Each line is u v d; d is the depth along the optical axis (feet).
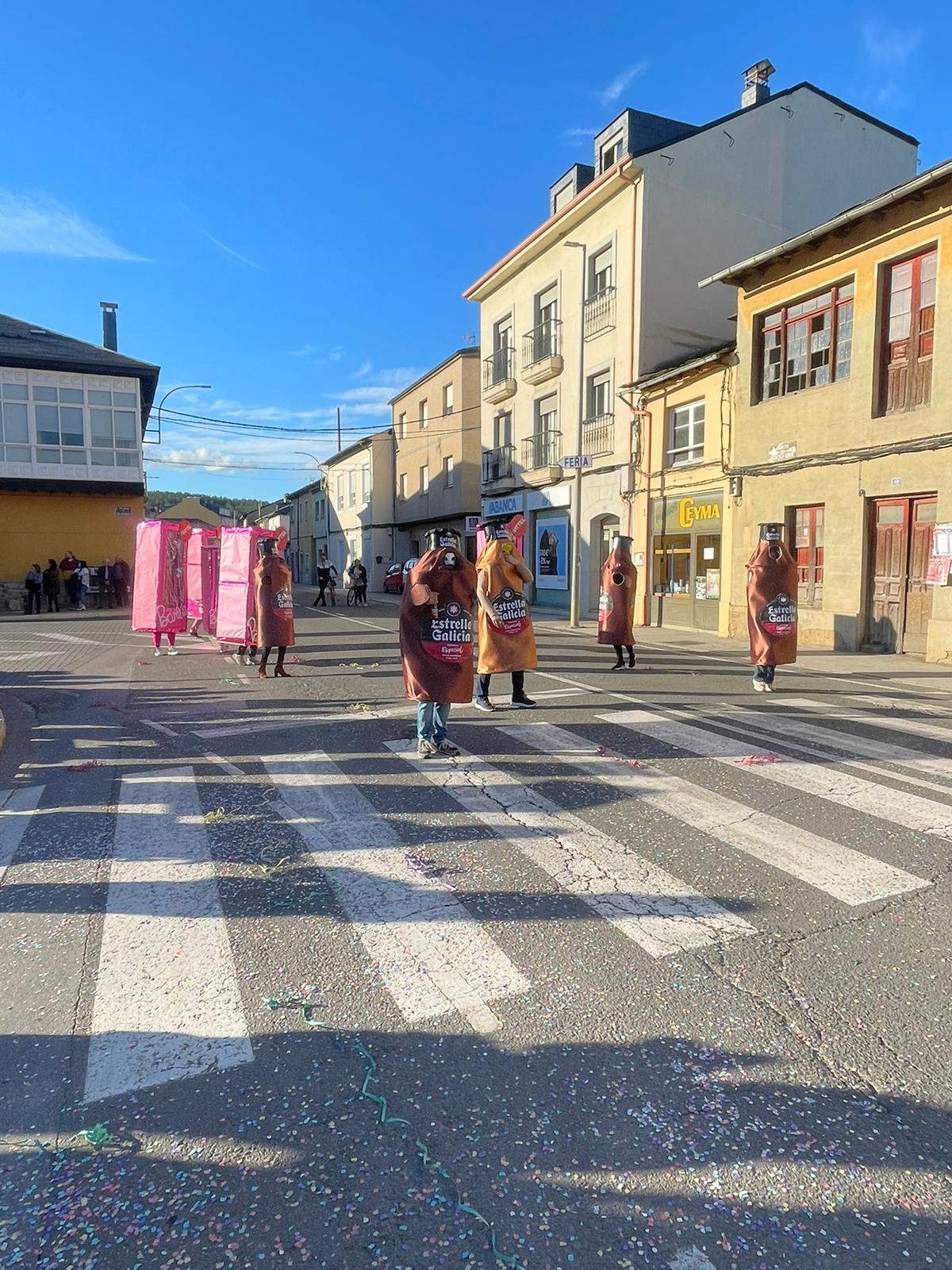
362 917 11.61
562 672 35.47
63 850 14.23
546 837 14.65
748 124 68.64
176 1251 6.19
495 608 25.64
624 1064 8.44
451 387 111.75
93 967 10.30
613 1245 6.27
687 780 18.20
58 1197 6.71
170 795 17.31
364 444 143.02
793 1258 6.16
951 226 38.11
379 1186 6.82
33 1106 7.79
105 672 36.52
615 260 68.85
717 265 68.13
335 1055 8.55
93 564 93.66
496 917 11.62
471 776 18.47
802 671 36.58
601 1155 7.18
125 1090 8.00
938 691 31.19
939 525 38.60
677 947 10.81
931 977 10.11
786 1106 7.81
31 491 89.20
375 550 140.15
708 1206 6.65
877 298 42.04
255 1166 7.04
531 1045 8.73
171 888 12.60
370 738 22.30
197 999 9.56
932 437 39.19
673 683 32.37
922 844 14.44
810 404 46.44
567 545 79.61
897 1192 6.79
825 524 45.68
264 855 13.88
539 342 82.84
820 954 10.65
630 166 64.13
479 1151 7.22
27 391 89.10
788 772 18.86
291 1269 6.04
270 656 41.96
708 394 55.72
